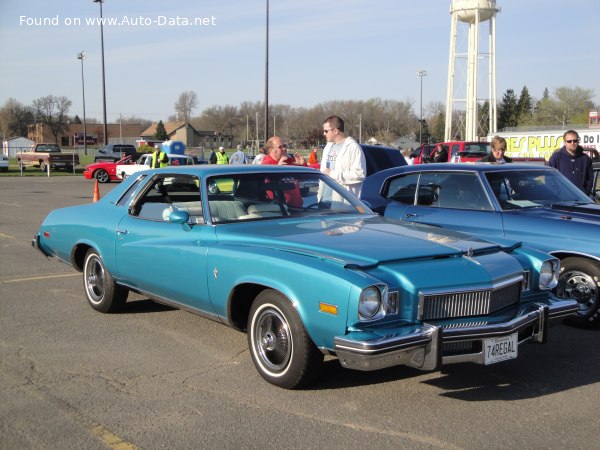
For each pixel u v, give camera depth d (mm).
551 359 4965
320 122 81500
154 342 5367
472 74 39781
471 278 4016
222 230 4812
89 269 6352
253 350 4465
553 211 6016
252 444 3518
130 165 30672
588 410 3994
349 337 3713
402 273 3914
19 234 11828
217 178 5141
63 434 3646
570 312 4453
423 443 3529
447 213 6406
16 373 4633
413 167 7047
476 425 3764
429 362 3766
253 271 4316
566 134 8430
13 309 6445
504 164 6750
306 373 4133
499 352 3947
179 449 3463
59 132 106375
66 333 5621
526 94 87562
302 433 3654
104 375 4598
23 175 38188
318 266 3953
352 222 5035
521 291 4371
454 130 65562
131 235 5559
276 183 5363
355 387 4352
